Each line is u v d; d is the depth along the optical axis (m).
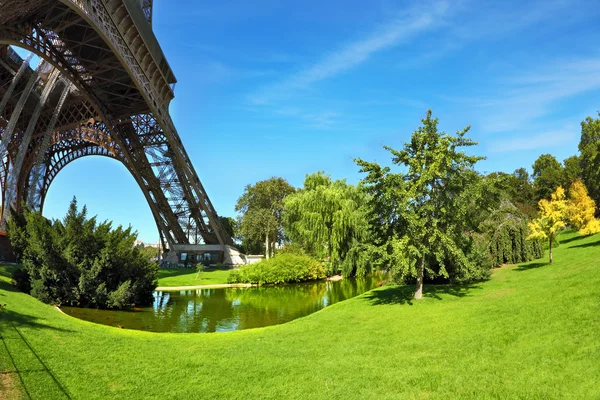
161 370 9.45
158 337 13.70
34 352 9.58
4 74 51.22
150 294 26.72
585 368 6.98
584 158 53.50
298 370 9.20
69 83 53.69
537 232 23.89
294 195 53.47
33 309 14.95
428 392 7.14
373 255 19.28
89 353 10.40
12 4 27.16
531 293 14.54
